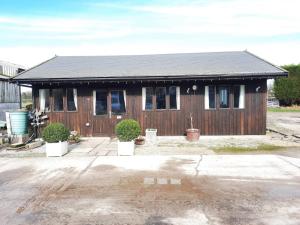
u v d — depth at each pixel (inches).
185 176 290.5
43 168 331.9
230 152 400.2
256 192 242.2
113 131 545.0
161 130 539.8
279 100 1374.3
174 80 500.1
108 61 640.4
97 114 548.1
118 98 545.0
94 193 246.8
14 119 479.5
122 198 234.1
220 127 534.6
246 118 532.4
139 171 311.4
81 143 492.1
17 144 446.3
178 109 537.0
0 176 303.1
